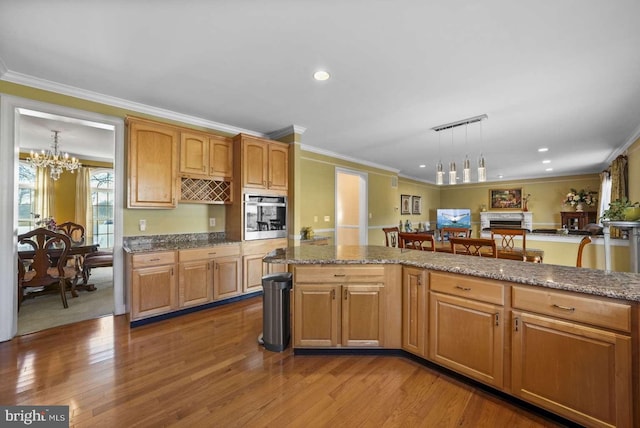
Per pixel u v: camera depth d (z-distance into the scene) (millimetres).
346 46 2051
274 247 3977
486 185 9758
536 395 1607
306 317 2297
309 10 1678
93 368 2100
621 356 1362
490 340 1777
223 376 2016
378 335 2277
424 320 2111
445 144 4844
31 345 2445
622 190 4887
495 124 3758
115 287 3123
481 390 1865
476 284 1841
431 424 1567
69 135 4445
